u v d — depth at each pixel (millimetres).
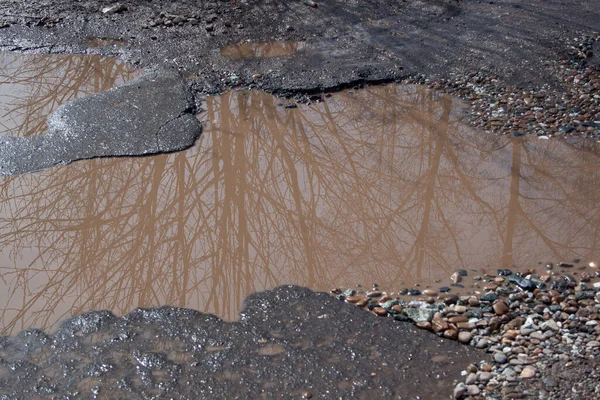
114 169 4211
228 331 3330
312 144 4449
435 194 4102
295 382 3117
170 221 3943
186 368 3176
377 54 5211
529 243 3783
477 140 4461
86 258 3725
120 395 3082
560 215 3951
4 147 4316
